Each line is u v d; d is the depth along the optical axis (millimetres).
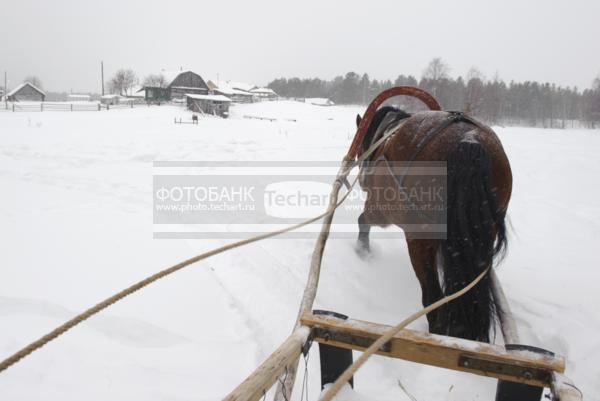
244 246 5754
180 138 17828
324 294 4512
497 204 2984
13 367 3041
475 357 2182
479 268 2873
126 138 17094
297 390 3092
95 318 3688
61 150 13203
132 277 4555
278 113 61594
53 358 3178
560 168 12594
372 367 3383
